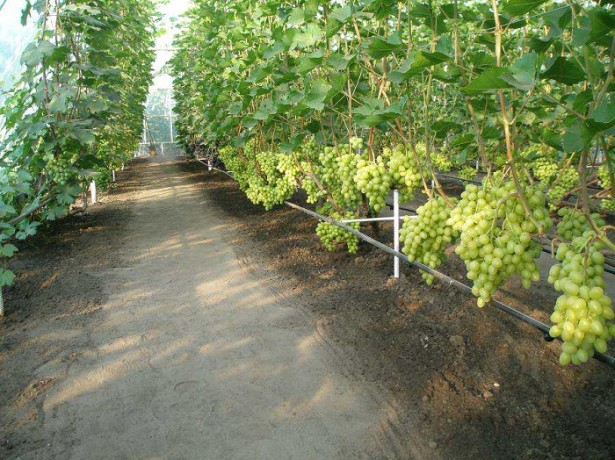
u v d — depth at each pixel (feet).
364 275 16.35
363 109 11.88
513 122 6.83
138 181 49.24
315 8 13.74
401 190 14.79
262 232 23.53
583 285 5.66
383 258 17.66
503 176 7.82
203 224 26.11
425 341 11.59
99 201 35.01
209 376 10.72
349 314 13.38
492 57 8.21
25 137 19.26
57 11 19.69
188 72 44.01
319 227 18.39
